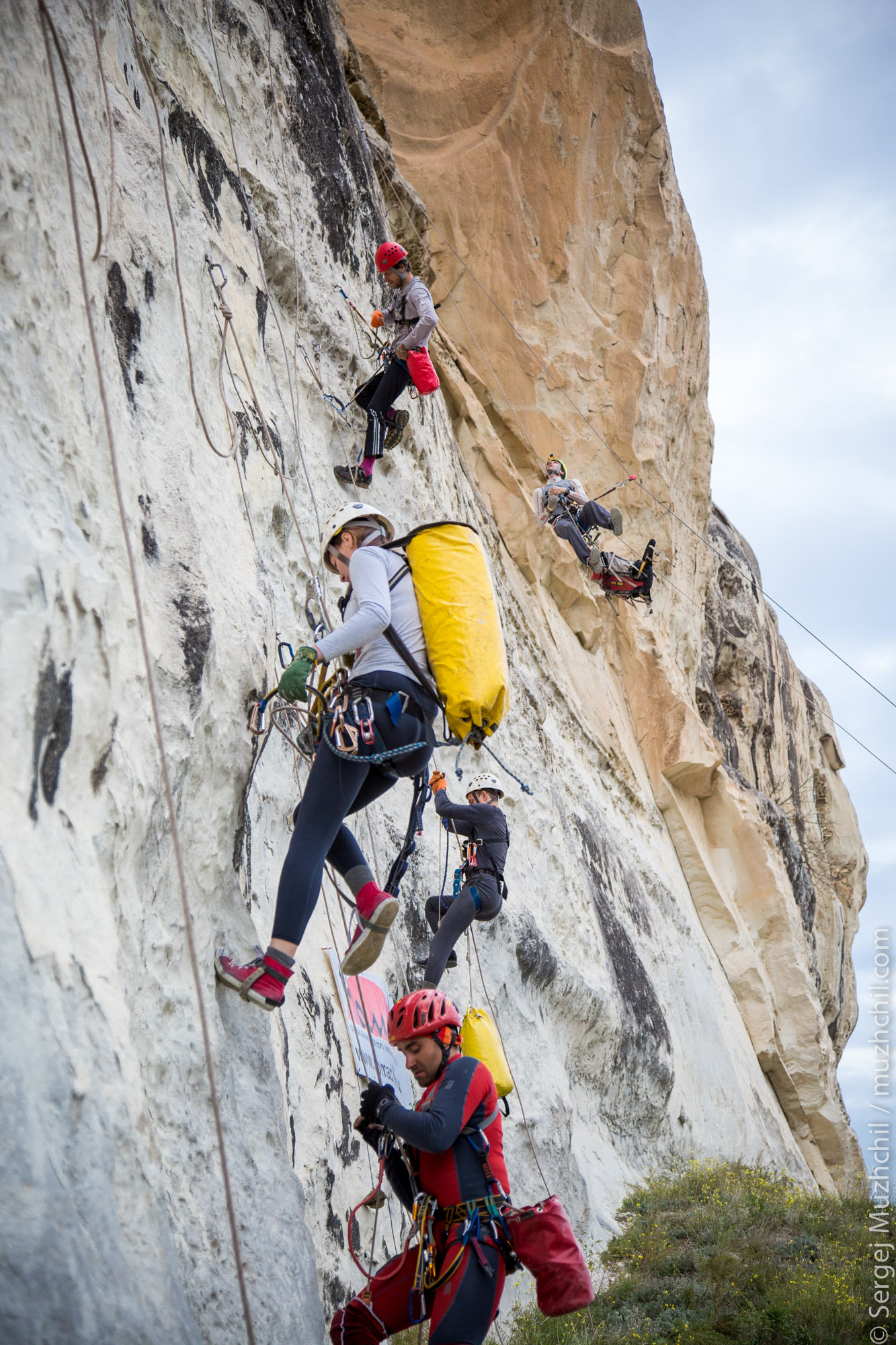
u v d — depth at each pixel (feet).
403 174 43.24
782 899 54.85
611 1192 27.40
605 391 47.39
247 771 12.84
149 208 14.14
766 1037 50.90
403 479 27.71
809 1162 52.90
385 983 18.63
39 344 9.75
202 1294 8.48
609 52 48.24
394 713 11.26
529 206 46.03
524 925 26.86
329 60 28.99
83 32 12.34
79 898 8.02
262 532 17.99
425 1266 9.77
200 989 8.59
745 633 76.69
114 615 9.70
